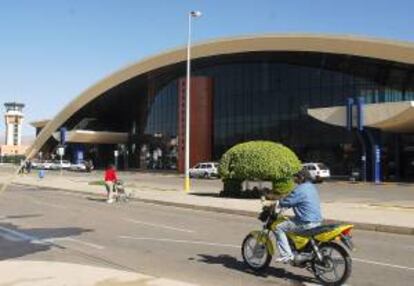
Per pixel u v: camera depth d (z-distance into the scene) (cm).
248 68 8275
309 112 6194
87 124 11681
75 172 9188
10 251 1421
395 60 6762
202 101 8519
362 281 1100
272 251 1158
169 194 3606
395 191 4297
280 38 7631
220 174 3378
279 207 1116
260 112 8088
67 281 1029
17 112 14225
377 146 5934
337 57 7319
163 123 9731
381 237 1797
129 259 1313
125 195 3206
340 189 4584
